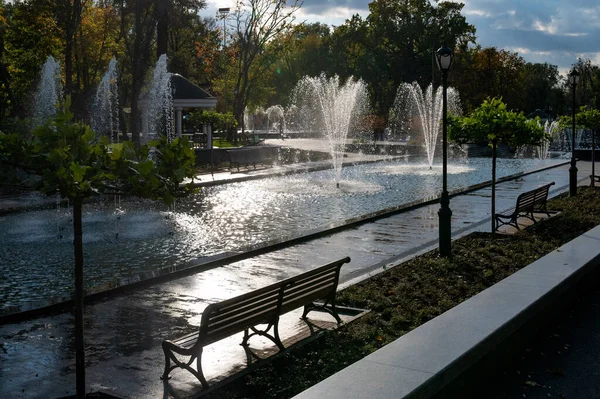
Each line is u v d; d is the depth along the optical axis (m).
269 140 63.84
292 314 8.10
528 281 7.30
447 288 9.12
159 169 5.42
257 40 52.53
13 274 11.12
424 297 8.70
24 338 7.58
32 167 5.09
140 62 39.12
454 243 12.88
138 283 10.01
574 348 6.36
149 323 8.16
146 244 13.77
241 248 12.65
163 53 39.50
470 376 5.16
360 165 35.81
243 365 6.32
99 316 8.51
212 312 5.55
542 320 6.86
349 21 83.19
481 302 6.41
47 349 7.16
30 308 8.56
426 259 11.29
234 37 54.59
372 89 79.69
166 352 5.92
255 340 7.04
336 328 7.32
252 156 32.62
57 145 5.01
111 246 13.55
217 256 11.92
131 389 5.83
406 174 30.45
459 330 5.49
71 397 5.67
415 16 76.31
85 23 41.72
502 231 14.32
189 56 71.56
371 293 8.98
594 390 5.33
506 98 78.00
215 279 10.60
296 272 11.08
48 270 11.39
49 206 19.83
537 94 100.50
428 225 15.88
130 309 8.84
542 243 12.45
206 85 73.12
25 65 42.31
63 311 8.75
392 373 4.50
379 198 21.58
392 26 76.62
